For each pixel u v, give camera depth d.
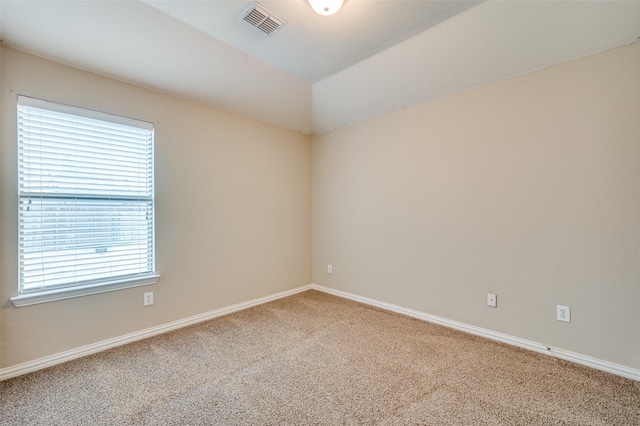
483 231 2.47
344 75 2.80
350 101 3.14
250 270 3.33
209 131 2.96
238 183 3.22
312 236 4.06
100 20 1.84
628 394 1.69
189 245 2.80
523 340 2.26
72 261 2.16
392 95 2.86
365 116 3.30
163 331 2.61
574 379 1.84
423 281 2.88
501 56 2.16
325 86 3.02
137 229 2.50
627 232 1.85
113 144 2.36
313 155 4.06
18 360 1.92
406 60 2.45
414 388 1.76
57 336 2.07
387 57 2.47
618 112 1.87
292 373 1.93
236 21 2.02
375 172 3.29
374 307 3.27
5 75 1.88
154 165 2.56
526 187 2.24
